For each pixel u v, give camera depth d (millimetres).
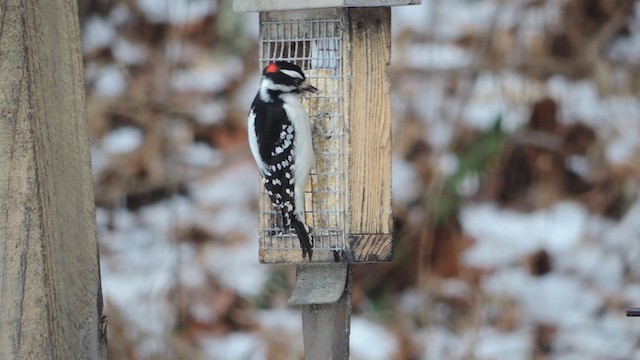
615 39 13805
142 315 12055
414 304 12203
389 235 7645
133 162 13492
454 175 12648
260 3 7426
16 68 4359
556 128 13367
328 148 7734
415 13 13609
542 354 11758
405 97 13070
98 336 4855
